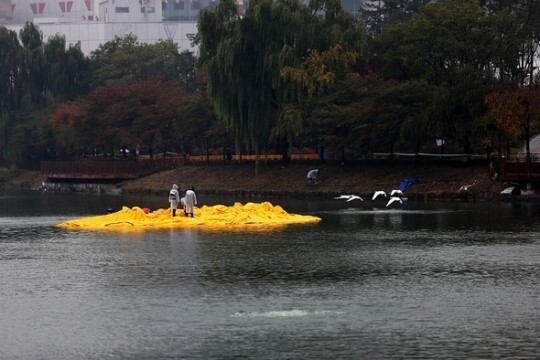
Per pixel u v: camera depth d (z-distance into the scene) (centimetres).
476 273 9669
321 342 7044
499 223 14512
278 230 14138
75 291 8994
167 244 12450
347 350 6838
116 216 15875
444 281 9244
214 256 11138
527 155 19038
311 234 13462
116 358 6738
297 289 8912
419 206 18638
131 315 7931
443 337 7125
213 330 7412
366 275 9644
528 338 7075
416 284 9106
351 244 12150
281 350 6856
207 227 14875
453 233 13238
